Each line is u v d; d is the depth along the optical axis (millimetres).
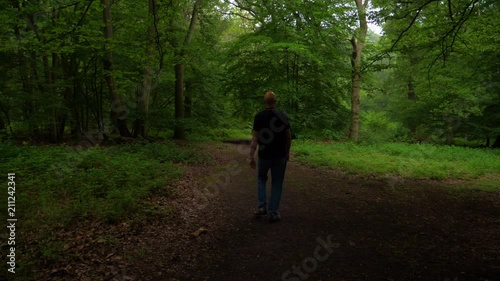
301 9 14992
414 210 5301
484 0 10328
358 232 4285
